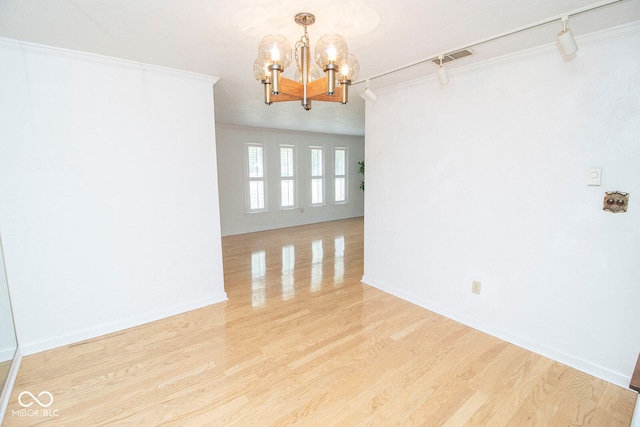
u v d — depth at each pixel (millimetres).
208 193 2996
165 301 2830
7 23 1800
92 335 2480
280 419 1678
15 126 2113
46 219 2256
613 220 1902
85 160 2365
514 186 2316
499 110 2354
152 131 2635
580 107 1976
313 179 7879
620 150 1849
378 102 3316
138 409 1746
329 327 2662
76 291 2404
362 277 3895
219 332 2580
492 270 2496
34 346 2268
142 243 2668
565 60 2014
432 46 2121
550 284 2189
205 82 2859
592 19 1719
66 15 1705
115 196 2510
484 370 2082
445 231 2805
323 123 5848
